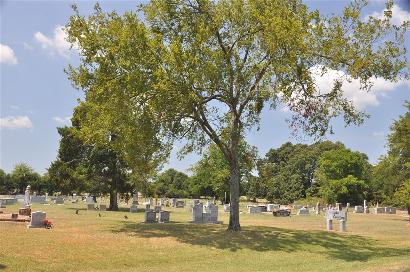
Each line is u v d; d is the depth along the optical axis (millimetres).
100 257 18141
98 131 29234
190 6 25969
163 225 29406
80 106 31297
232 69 25906
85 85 26047
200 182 110375
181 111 25203
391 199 57312
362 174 81812
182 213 50125
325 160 82812
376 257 21625
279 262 19625
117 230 25547
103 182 52188
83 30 25203
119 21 24859
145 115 24188
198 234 25406
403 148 49500
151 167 28109
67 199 71000
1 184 100312
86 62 25281
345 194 80000
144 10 26031
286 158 114375
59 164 51812
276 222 40188
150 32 25406
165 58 22828
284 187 100188
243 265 18641
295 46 22359
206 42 25406
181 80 23234
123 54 23750
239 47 26938
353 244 25969
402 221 46031
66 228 24922
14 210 40375
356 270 17000
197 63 23656
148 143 25484
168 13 25766
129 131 25062
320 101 25172
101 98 25203
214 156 76188
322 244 25109
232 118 27766
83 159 53000
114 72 24375
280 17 22766
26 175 100750
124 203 74250
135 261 18234
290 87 24562
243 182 97062
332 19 23656
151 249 20547
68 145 52719
